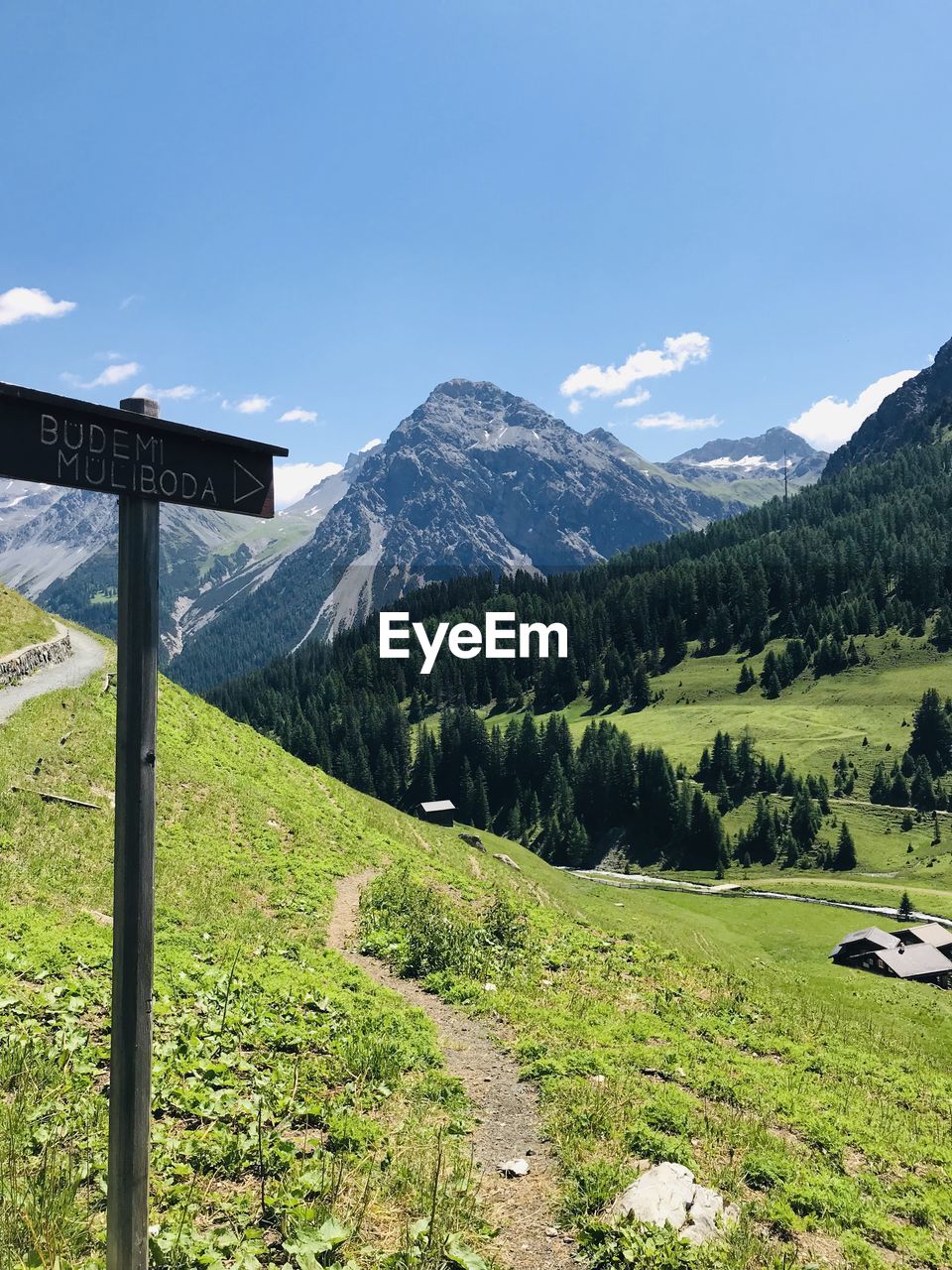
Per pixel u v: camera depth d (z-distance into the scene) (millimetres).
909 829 183125
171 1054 11969
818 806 194625
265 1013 14820
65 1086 9984
